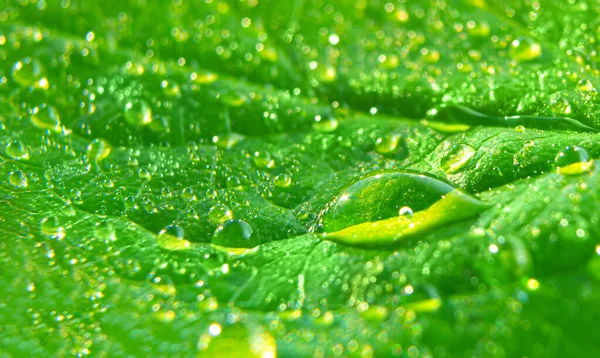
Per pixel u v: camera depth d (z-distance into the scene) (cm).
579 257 7
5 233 7
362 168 8
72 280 7
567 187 7
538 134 8
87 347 7
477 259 7
